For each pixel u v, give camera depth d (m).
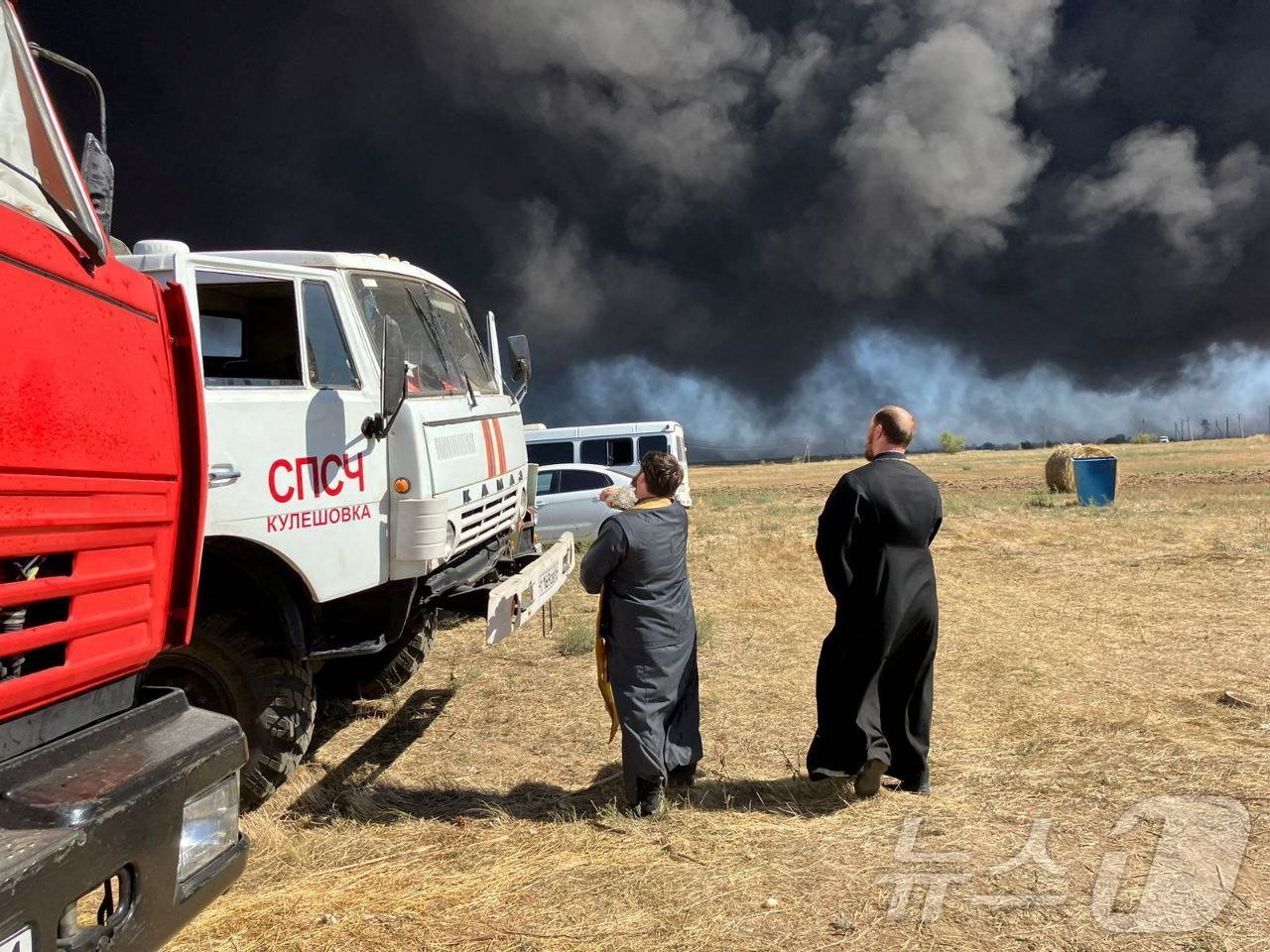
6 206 1.92
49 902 1.69
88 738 2.14
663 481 4.42
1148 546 11.76
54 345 2.00
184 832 2.21
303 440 4.26
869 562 4.11
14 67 2.16
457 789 4.65
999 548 12.53
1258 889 3.16
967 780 4.36
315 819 4.31
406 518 4.69
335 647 4.54
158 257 4.12
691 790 4.46
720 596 9.98
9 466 1.83
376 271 5.02
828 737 4.21
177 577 2.61
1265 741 4.55
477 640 8.26
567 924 3.18
